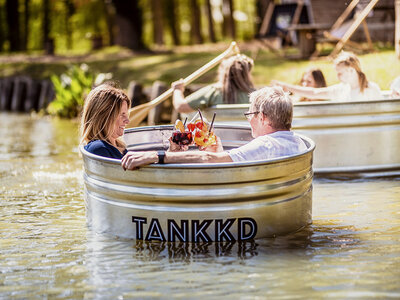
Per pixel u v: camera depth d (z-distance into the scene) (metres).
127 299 2.96
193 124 4.16
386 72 10.00
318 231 4.04
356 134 5.87
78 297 3.01
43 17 29.06
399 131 5.93
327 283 3.09
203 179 3.60
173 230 3.73
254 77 12.95
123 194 3.81
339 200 4.96
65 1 27.86
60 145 8.80
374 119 5.86
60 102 14.04
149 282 3.17
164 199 3.68
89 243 3.85
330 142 5.89
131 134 4.88
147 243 3.77
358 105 5.81
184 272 3.29
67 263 3.50
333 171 5.93
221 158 3.72
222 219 3.70
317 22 15.81
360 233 3.99
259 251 3.60
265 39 15.93
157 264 3.42
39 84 16.62
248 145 3.81
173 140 4.13
